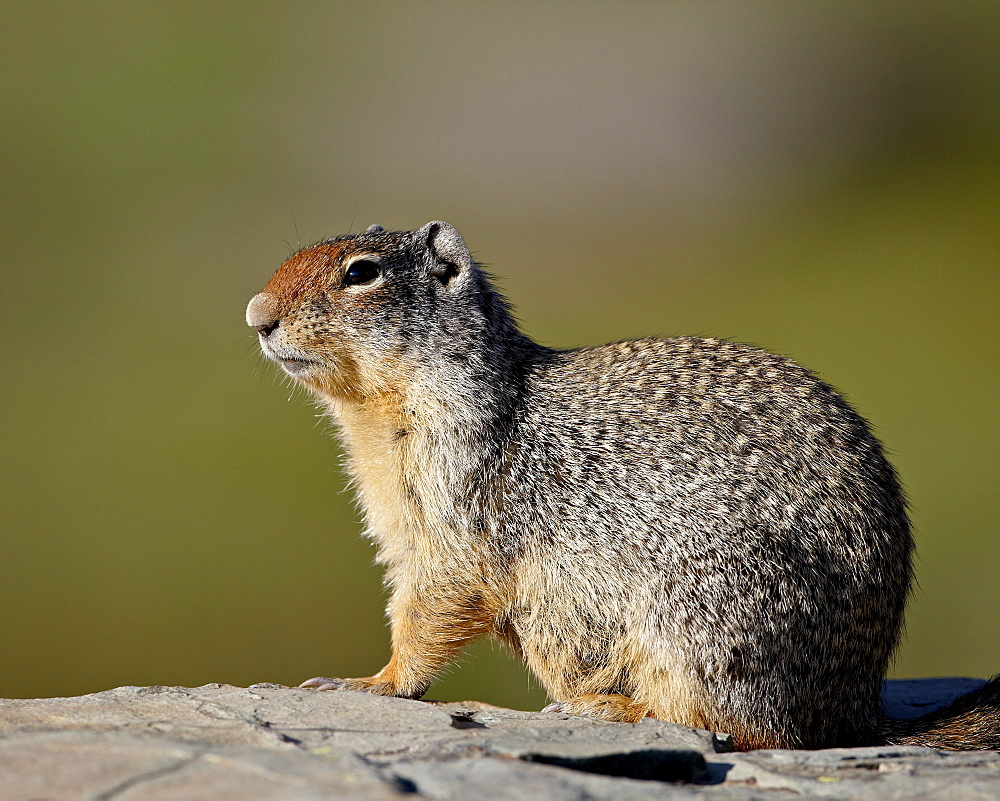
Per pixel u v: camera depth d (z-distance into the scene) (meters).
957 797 5.43
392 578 8.89
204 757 5.34
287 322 8.65
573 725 6.80
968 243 42.56
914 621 21.92
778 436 7.92
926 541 24.52
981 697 8.20
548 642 8.29
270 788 4.94
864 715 7.86
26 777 5.10
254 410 33.69
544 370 8.74
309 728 6.31
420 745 5.97
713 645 7.62
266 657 21.23
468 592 8.44
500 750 5.78
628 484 8.01
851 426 8.12
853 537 7.71
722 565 7.64
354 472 9.16
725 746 6.59
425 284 8.82
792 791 5.57
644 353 8.65
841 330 36.16
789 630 7.55
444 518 8.39
